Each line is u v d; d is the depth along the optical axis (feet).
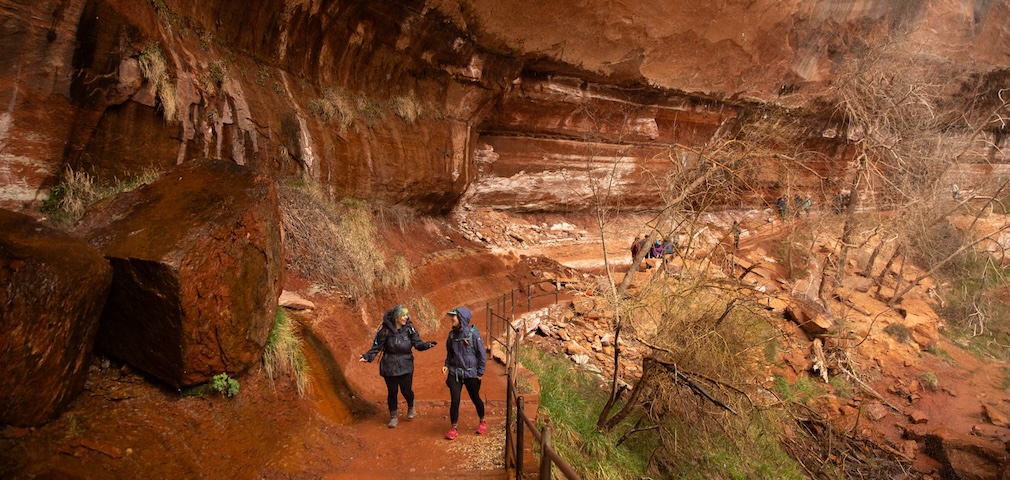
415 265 43.19
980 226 96.37
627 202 77.20
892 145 62.23
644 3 55.83
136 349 15.89
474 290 49.06
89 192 20.71
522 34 51.55
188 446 14.69
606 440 26.17
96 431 13.55
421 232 49.73
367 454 18.42
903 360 57.11
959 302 74.74
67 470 11.81
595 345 44.32
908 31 73.97
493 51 52.34
